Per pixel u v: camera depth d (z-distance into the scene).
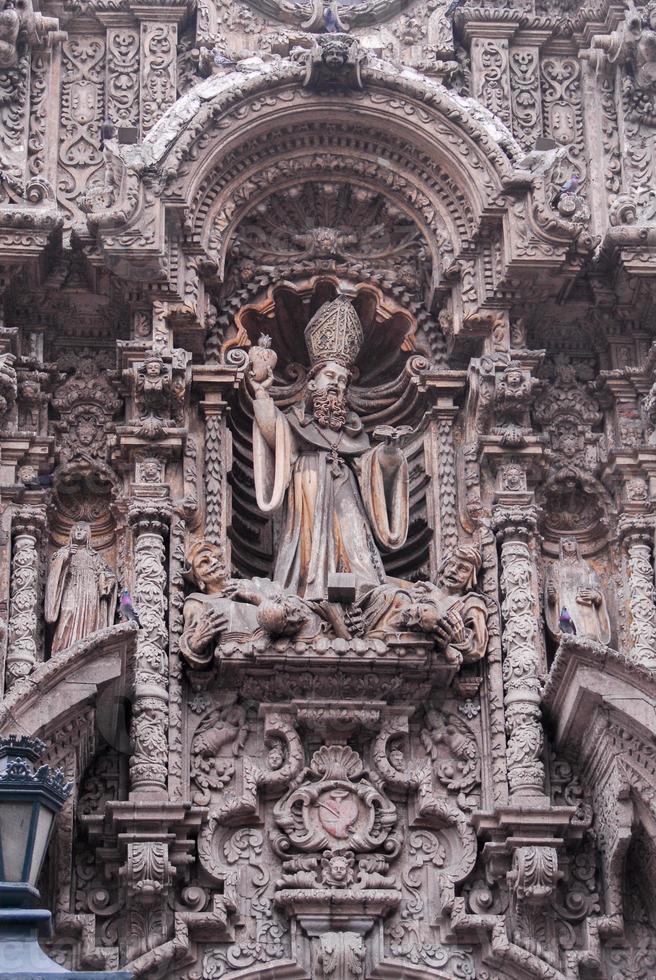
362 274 13.02
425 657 11.66
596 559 12.56
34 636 11.67
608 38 13.47
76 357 12.74
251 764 11.66
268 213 13.06
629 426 12.68
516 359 12.49
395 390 13.06
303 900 11.25
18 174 12.86
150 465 12.13
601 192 13.30
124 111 13.30
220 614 11.72
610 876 11.39
